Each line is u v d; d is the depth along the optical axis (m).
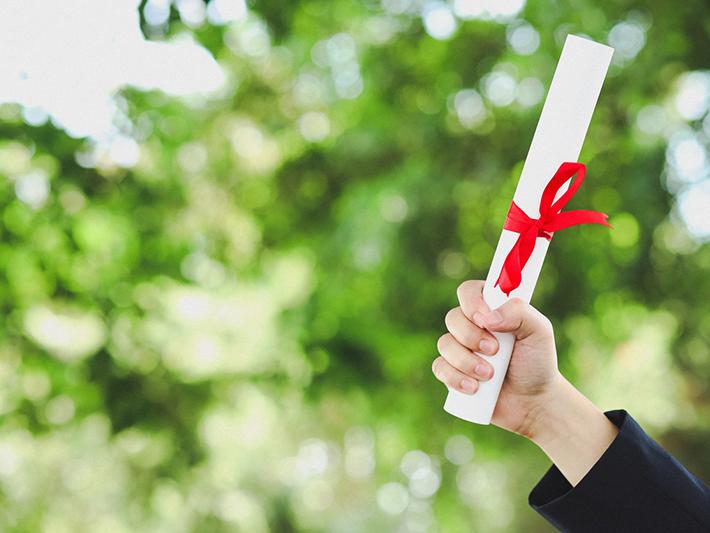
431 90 7.07
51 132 6.09
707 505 1.60
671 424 7.84
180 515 6.86
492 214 6.82
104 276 6.47
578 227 6.55
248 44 7.38
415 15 7.17
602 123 6.55
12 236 6.15
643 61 6.28
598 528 1.62
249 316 7.17
